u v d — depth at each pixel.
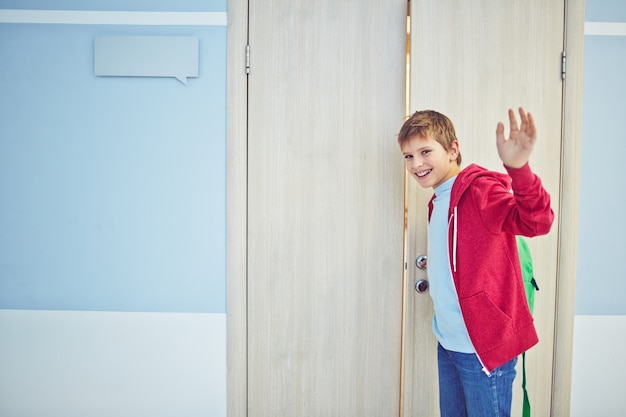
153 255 1.85
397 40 1.82
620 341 1.84
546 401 1.86
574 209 1.81
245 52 1.81
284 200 1.84
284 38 1.81
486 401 1.43
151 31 1.81
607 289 1.84
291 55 1.82
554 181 1.82
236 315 1.85
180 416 1.87
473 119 1.80
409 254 1.80
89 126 1.83
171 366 1.86
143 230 1.85
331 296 1.86
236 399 1.86
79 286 1.86
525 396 1.51
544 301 1.84
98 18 1.81
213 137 1.83
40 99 1.83
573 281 1.82
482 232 1.40
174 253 1.85
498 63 1.80
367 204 1.84
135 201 1.84
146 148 1.83
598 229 1.83
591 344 1.85
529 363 1.85
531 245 1.83
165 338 1.86
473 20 1.79
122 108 1.83
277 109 1.82
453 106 1.80
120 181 1.84
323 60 1.82
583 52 1.79
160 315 1.86
